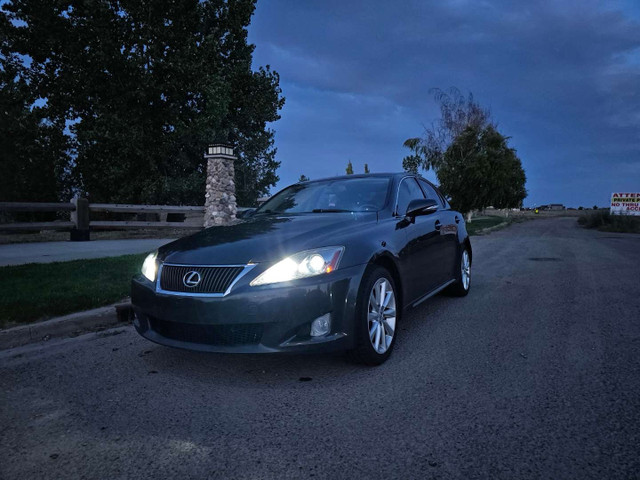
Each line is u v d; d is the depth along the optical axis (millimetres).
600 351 3279
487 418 2285
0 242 11266
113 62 17953
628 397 2479
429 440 2082
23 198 23969
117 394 2715
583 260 8898
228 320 2684
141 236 14375
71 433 2244
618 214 25156
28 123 19672
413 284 3830
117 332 4059
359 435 2150
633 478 1738
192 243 3240
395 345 3557
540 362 3082
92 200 22594
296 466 1897
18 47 18484
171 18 19562
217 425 2297
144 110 19047
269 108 24250
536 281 6469
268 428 2248
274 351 2684
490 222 31266
